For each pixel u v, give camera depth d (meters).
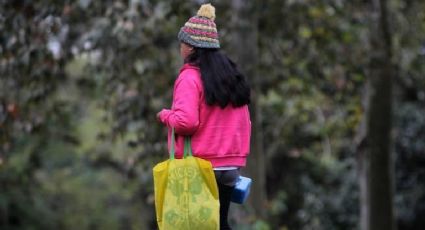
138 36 12.55
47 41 11.38
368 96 14.43
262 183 13.88
